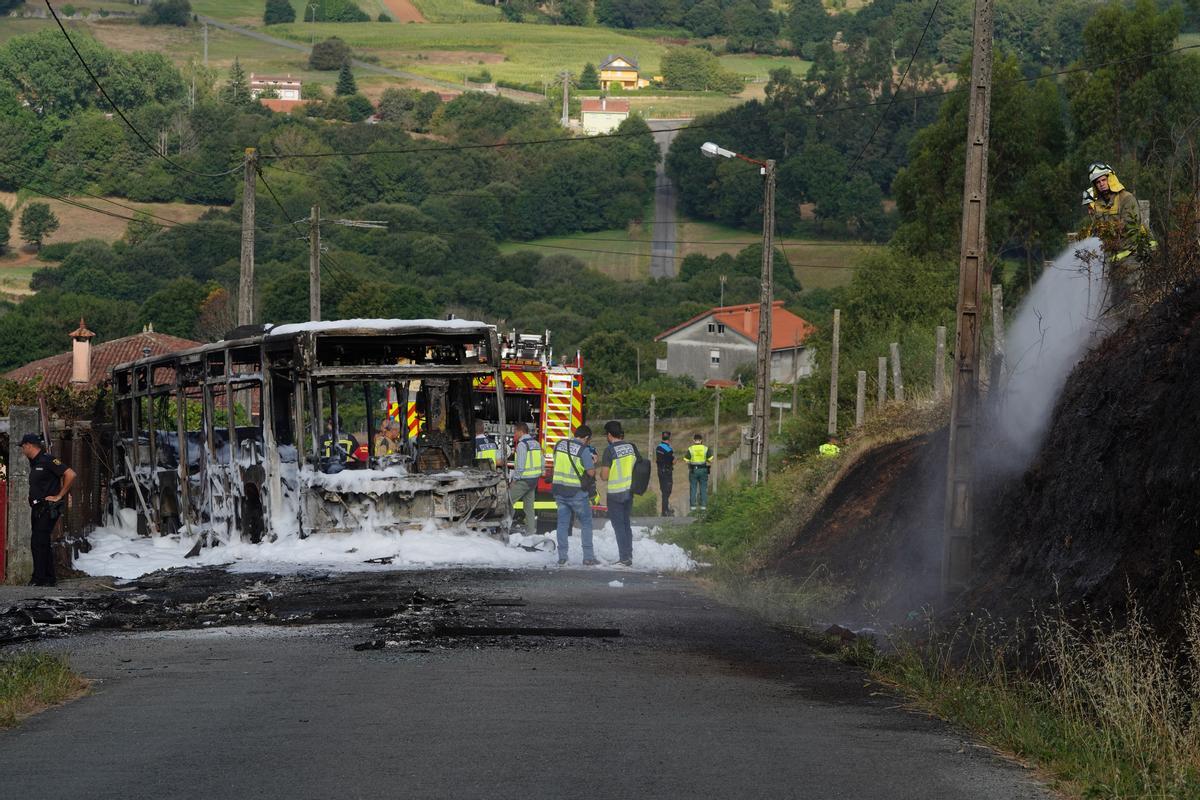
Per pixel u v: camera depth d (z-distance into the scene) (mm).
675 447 94125
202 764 9406
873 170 155625
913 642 14633
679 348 132125
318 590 20375
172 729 10609
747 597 19562
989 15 16391
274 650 14781
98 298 118875
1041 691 11461
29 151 173250
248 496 25969
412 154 169375
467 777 8977
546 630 16188
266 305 105812
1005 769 9445
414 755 9625
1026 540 15539
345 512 25234
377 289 105562
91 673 13422
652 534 34000
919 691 12469
